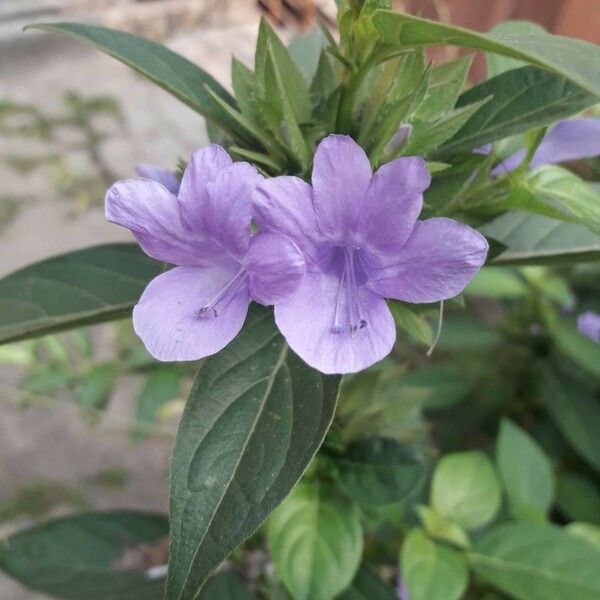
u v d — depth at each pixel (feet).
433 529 0.70
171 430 1.10
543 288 1.07
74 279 0.53
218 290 0.40
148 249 0.40
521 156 0.50
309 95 0.46
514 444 0.88
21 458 1.40
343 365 0.37
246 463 0.37
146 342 0.39
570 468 1.18
